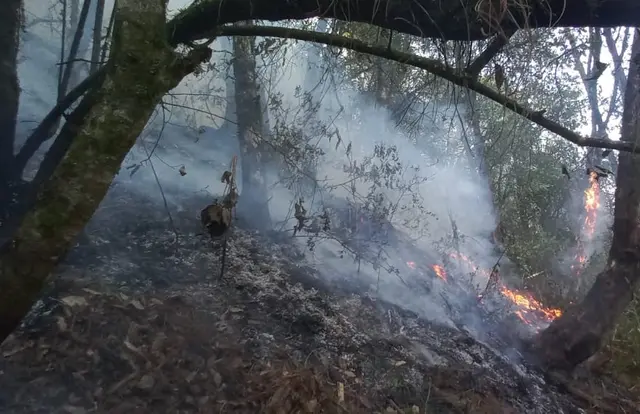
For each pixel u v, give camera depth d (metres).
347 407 3.91
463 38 2.82
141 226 5.01
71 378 3.24
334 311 4.97
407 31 2.91
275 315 4.60
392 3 2.81
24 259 2.36
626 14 2.56
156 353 3.66
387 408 4.12
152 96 2.46
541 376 5.82
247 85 5.78
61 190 2.36
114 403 3.20
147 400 3.31
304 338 4.49
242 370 3.82
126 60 2.40
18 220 3.82
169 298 4.23
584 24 2.67
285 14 3.07
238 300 4.57
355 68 5.24
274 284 4.95
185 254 4.85
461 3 2.63
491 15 2.54
